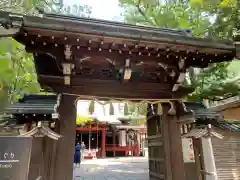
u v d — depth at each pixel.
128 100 4.82
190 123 5.05
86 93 4.54
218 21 7.38
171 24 8.52
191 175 5.38
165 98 5.02
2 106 6.62
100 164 15.68
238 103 8.05
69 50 3.86
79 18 4.54
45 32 3.40
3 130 4.09
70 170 4.07
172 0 8.89
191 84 8.48
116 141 28.61
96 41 3.78
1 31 3.14
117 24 4.73
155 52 4.29
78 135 28.86
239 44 4.18
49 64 4.45
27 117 4.01
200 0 6.98
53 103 4.34
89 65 4.58
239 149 6.01
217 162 5.79
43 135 3.70
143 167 13.42
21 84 8.77
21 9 6.70
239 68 8.13
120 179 8.88
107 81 4.75
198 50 4.18
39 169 3.79
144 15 9.20
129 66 4.30
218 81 8.23
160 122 5.29
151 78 5.20
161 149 5.24
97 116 24.23
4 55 6.65
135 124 25.83
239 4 6.55
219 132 5.89
